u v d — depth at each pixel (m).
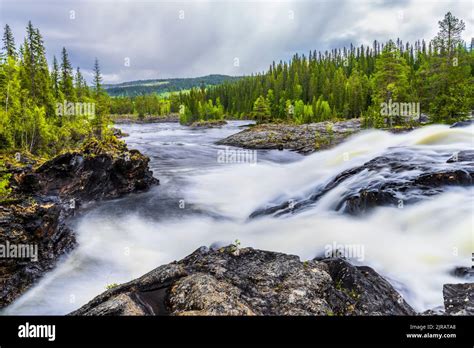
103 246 14.77
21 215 12.92
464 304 7.76
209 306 6.30
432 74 42.53
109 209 20.03
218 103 135.12
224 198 22.30
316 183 22.41
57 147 38.56
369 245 11.97
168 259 13.70
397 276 9.77
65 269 12.75
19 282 11.50
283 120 84.94
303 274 8.02
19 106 36.91
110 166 22.38
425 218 12.65
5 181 15.80
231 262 8.86
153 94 166.75
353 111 86.06
